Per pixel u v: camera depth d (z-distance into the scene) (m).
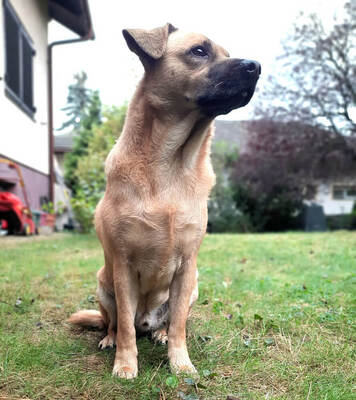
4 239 2.22
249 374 0.60
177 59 0.67
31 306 0.94
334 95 4.09
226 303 1.00
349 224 4.82
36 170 3.09
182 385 0.57
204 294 1.08
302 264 1.59
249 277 1.32
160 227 0.64
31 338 0.74
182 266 0.69
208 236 2.73
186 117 0.67
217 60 0.68
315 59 4.14
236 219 4.57
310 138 4.25
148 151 0.66
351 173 4.52
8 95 2.39
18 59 2.62
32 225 2.59
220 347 0.70
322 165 4.42
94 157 3.26
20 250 1.78
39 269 1.37
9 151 2.45
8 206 2.40
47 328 0.82
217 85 0.65
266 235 2.86
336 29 4.04
